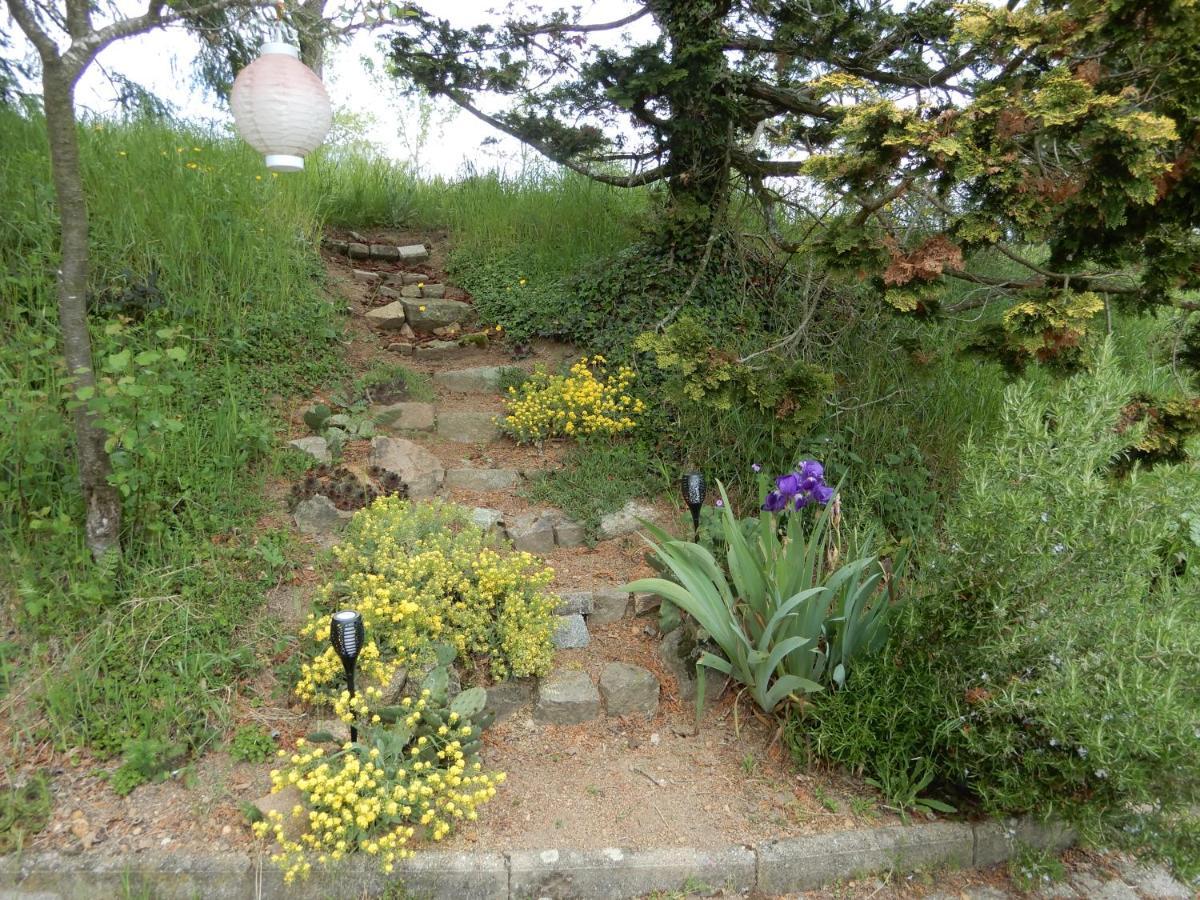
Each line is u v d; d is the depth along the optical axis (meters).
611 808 2.80
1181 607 2.61
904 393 4.71
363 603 3.07
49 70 2.78
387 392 5.05
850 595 3.08
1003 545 2.62
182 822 2.52
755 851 2.63
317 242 6.32
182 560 3.27
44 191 4.48
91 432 3.04
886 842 2.71
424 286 6.49
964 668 2.73
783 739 3.12
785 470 4.35
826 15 4.86
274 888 2.39
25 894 2.31
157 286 4.61
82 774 2.63
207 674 2.95
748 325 5.24
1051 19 3.11
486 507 4.24
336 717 2.89
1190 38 2.85
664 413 4.75
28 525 3.25
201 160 5.64
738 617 3.40
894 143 2.96
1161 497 2.65
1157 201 3.20
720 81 5.14
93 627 3.00
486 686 3.21
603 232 6.74
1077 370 3.34
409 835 2.44
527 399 4.93
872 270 3.30
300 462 4.11
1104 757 2.35
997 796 2.61
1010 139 2.99
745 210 5.92
